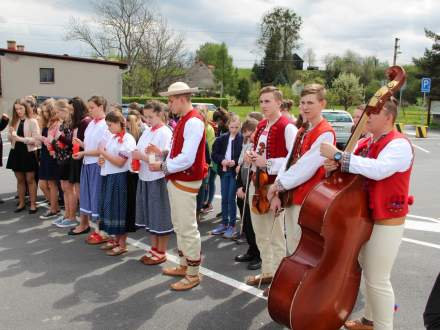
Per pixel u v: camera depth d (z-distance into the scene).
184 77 47.41
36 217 6.44
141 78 42.19
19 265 4.65
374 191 2.73
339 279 2.73
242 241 5.53
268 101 3.74
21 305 3.76
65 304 3.79
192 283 4.12
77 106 5.59
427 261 4.95
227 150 5.72
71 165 5.72
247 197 4.33
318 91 3.26
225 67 78.88
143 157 4.29
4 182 8.79
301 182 3.29
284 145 3.73
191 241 4.08
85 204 5.46
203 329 3.40
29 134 6.43
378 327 2.89
